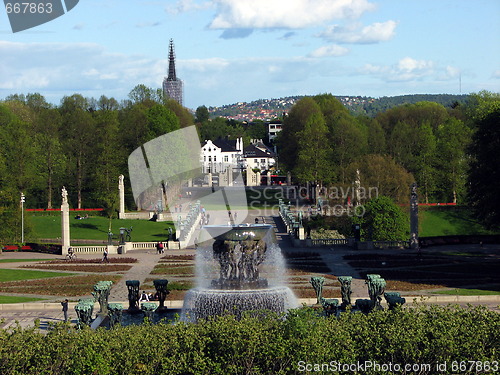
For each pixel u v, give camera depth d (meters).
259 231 41.97
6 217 101.44
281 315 34.00
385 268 77.81
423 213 122.50
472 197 97.88
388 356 31.62
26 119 159.38
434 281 68.06
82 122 145.38
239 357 31.38
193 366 31.27
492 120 90.00
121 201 121.44
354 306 54.88
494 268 76.38
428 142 143.62
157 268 80.31
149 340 32.19
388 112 198.00
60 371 30.81
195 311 41.75
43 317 55.50
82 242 105.50
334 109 179.12
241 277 42.25
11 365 30.02
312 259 86.06
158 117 88.69
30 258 92.12
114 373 30.97
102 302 50.41
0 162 108.75
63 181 146.00
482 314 34.16
